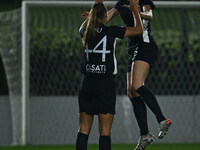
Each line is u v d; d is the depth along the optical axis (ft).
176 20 116.06
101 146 74.74
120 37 74.64
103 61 74.23
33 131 111.75
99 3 75.56
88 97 75.46
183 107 112.16
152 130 110.83
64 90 115.85
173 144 110.83
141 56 79.77
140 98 82.28
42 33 115.03
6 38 113.19
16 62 112.57
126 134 111.24
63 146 109.29
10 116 113.09
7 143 112.78
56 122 111.96
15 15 113.19
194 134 112.16
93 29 74.02
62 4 110.93
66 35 115.03
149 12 79.41
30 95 115.44
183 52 114.01
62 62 115.44
